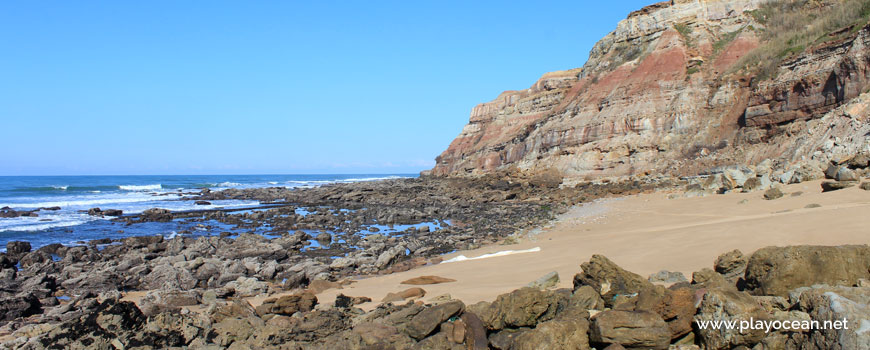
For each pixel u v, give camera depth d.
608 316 7.35
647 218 26.38
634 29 73.19
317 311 10.55
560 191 54.00
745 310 6.86
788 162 36.84
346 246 28.31
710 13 67.31
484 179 71.75
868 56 38.66
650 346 7.12
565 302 8.91
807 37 52.75
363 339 8.59
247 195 72.75
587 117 64.62
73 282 19.19
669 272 11.80
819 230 14.75
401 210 45.34
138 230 35.81
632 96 61.50
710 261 13.45
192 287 19.02
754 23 62.78
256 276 20.25
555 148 65.81
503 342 8.00
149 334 9.62
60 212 49.50
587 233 24.00
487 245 25.56
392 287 15.44
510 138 84.81
